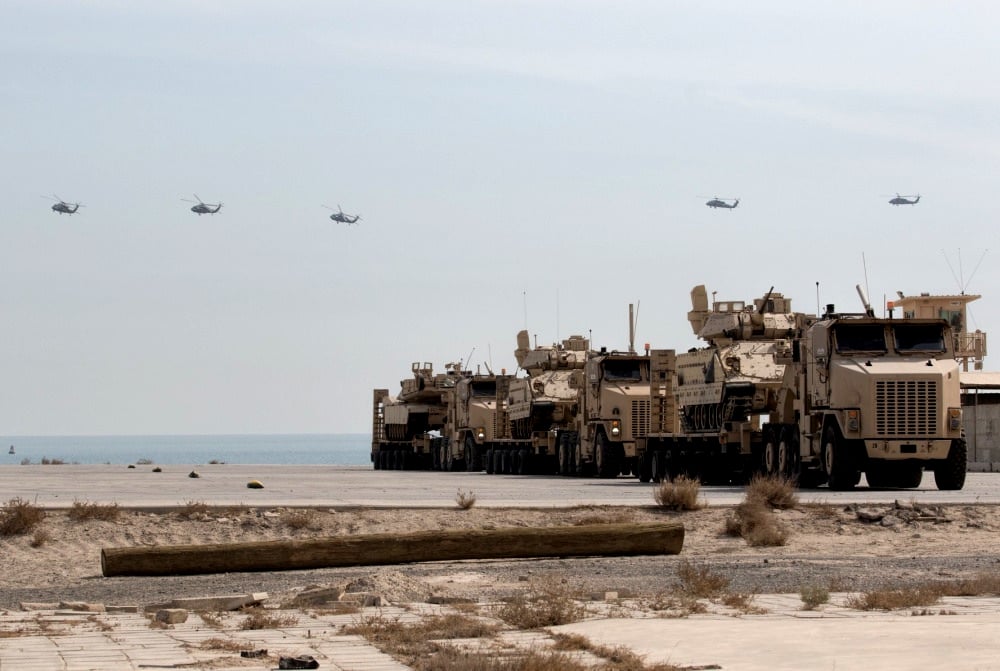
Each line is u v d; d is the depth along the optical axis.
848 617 32.75
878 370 79.62
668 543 52.31
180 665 26.88
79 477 126.50
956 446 80.44
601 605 35.78
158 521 59.12
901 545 56.53
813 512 63.41
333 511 62.16
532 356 146.50
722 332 101.62
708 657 26.59
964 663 25.19
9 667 26.59
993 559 50.38
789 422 90.19
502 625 32.19
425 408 178.12
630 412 115.25
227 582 45.94
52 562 53.19
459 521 61.09
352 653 28.28
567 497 75.44
